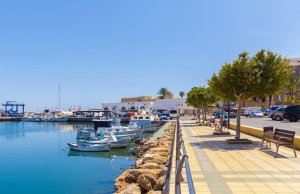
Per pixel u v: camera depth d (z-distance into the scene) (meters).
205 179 9.75
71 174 23.91
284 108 45.59
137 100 139.88
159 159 19.47
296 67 91.44
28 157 33.47
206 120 50.16
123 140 38.75
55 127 88.62
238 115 19.69
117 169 25.92
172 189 8.42
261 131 21.59
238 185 8.99
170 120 74.94
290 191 8.30
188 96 47.03
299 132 25.12
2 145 45.19
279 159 12.92
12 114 136.75
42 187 19.83
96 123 58.56
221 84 20.20
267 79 18.75
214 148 16.98
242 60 19.34
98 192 18.14
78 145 37.09
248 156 13.89
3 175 23.83
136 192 13.41
